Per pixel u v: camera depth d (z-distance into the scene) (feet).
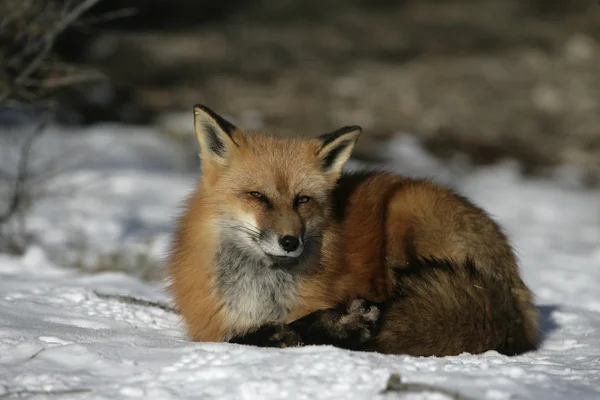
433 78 114.93
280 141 28.12
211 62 113.19
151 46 114.42
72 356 22.22
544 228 66.33
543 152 95.25
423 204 28.84
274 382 19.83
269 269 26.76
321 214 27.07
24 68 41.29
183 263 27.50
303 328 25.72
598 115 105.50
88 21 42.37
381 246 28.50
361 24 143.23
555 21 146.51
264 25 138.51
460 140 95.81
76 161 70.59
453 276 26.00
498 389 19.83
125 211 60.18
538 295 40.11
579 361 24.63
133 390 19.60
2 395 19.40
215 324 26.76
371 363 21.43
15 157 66.03
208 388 19.81
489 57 126.00
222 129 27.20
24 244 46.09
